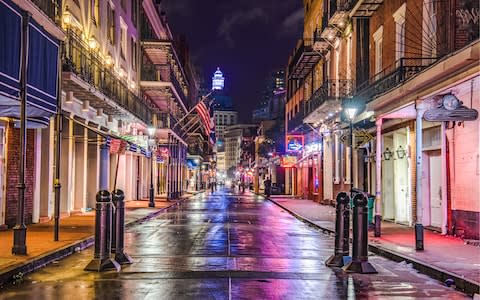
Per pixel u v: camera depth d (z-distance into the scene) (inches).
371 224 776.9
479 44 453.7
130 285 398.6
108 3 1318.9
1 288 387.9
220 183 7608.3
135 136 1325.0
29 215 832.3
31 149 837.2
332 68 1391.5
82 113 1058.1
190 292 375.2
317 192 1733.5
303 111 1715.1
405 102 619.2
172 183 2026.3
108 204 468.8
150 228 876.0
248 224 970.7
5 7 481.4
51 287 391.2
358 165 1126.4
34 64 550.3
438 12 712.4
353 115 782.5
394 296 372.2
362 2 990.4
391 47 925.2
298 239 727.7
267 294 372.5
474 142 625.6
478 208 620.1
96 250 463.5
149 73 1819.6
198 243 666.2
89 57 1045.8
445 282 419.2
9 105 562.9
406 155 857.5
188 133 2869.1
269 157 3009.4
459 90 597.6
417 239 563.8
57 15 783.7
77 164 1096.2
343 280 428.5
